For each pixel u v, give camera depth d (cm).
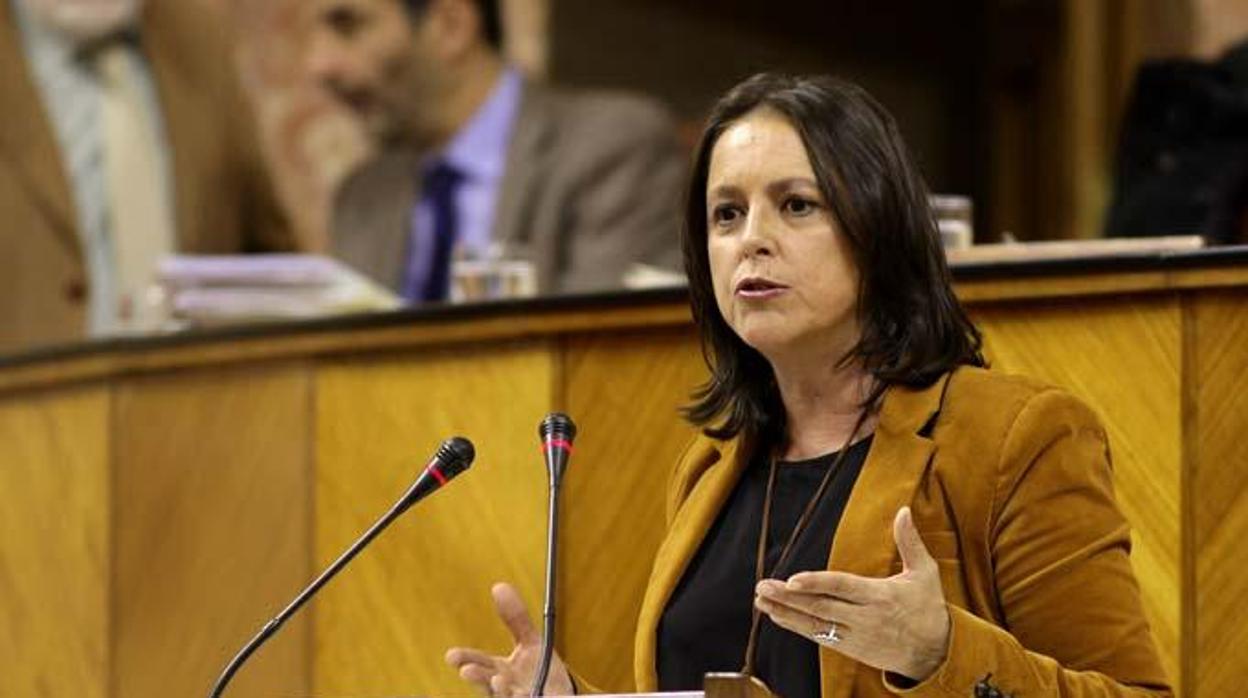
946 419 693
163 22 1855
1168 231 1224
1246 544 814
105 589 1234
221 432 1159
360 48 1898
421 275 1866
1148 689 664
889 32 2198
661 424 966
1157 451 835
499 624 1026
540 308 1000
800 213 705
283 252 1884
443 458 724
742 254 707
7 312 1778
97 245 1809
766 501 718
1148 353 838
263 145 1886
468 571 1035
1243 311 817
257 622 1138
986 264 866
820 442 724
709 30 2134
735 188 711
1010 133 2173
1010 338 868
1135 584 680
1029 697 637
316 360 1105
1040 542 673
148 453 1206
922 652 631
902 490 682
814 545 698
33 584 1289
